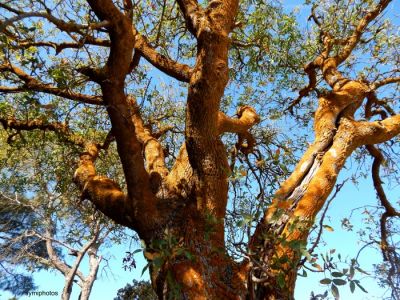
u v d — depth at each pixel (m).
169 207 5.07
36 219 17.83
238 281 4.62
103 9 4.69
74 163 8.92
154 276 4.69
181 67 6.94
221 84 5.05
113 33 4.84
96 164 10.42
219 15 5.27
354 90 6.45
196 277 4.40
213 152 5.18
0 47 4.71
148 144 6.51
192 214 5.02
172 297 4.23
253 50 9.51
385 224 7.53
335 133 5.94
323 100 6.43
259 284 4.61
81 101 6.47
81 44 4.59
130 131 5.07
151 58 7.10
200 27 5.25
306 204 5.03
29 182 11.16
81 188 5.88
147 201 5.04
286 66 9.49
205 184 5.12
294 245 3.70
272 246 4.13
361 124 5.92
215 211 5.05
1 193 15.32
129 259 5.21
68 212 13.03
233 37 9.05
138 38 7.35
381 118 8.11
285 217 4.87
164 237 4.29
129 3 7.04
